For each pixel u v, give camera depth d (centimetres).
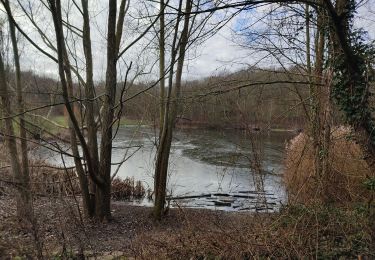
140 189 1611
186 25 872
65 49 920
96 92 1097
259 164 710
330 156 712
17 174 877
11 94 893
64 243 523
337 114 792
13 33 888
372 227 570
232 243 575
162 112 1056
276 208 848
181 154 2659
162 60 1021
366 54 704
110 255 658
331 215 589
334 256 532
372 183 667
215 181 1792
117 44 962
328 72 740
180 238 625
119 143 2967
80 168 957
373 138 748
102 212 952
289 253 528
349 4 721
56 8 733
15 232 558
